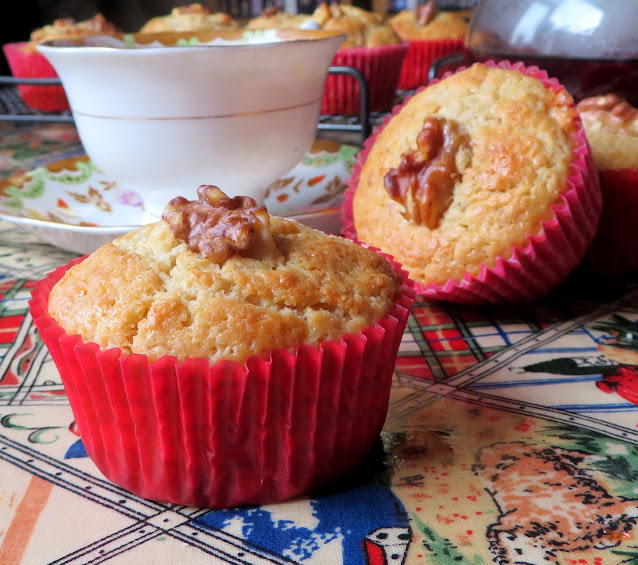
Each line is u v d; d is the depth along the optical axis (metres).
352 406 0.10
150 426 0.10
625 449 0.11
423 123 0.16
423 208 0.15
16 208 0.20
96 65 0.16
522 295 0.16
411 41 0.39
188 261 0.11
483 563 0.09
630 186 0.16
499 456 0.11
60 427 0.13
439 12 0.41
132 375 0.10
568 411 0.13
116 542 0.10
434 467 0.11
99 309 0.10
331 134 0.32
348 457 0.11
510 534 0.10
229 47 0.16
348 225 0.18
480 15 0.22
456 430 0.12
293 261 0.11
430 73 0.22
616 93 0.19
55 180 0.22
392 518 0.10
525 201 0.15
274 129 0.18
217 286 0.10
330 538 0.10
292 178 0.23
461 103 0.16
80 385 0.10
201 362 0.09
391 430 0.12
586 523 0.10
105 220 0.20
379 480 0.11
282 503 0.11
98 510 0.10
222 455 0.10
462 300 0.16
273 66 0.17
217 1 0.47
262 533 0.10
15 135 0.33
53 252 0.21
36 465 0.11
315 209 0.20
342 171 0.23
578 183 0.15
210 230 0.11
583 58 0.19
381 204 0.16
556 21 0.20
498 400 0.13
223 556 0.09
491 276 0.15
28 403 0.13
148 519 0.10
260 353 0.10
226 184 0.18
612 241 0.17
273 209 0.20
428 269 0.16
